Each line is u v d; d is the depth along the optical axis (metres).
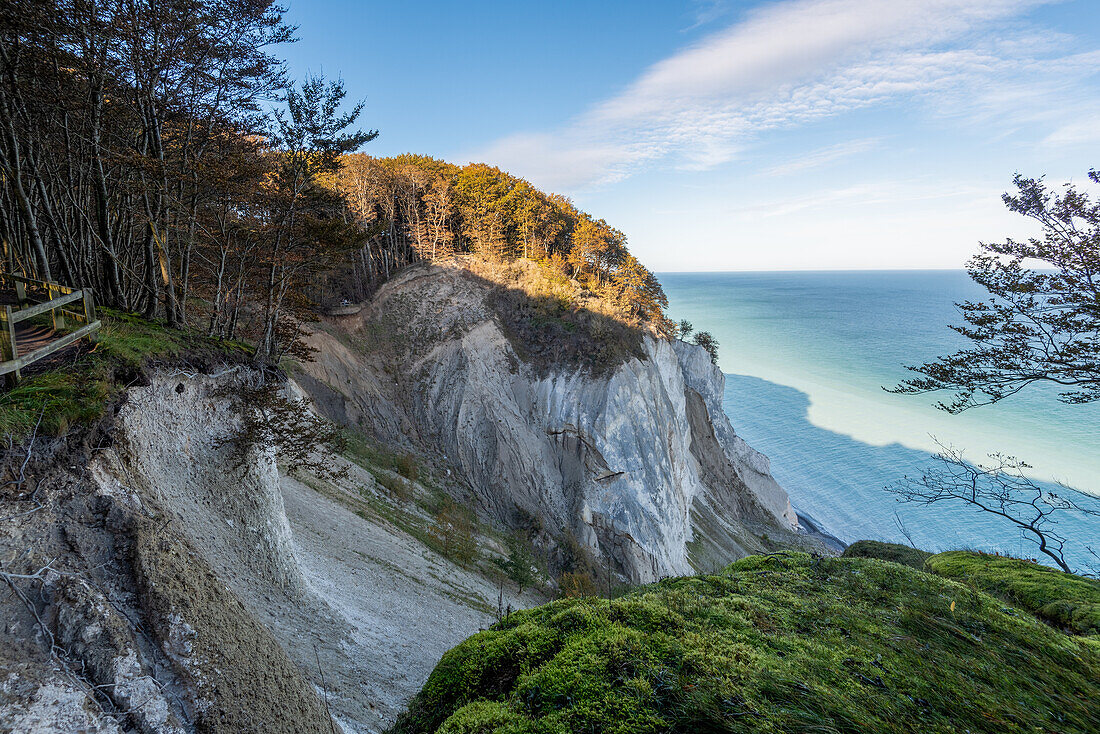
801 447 79.00
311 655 10.48
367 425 39.59
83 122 13.19
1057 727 3.24
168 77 12.80
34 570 4.66
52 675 4.08
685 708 3.32
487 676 4.41
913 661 4.05
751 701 3.32
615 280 65.19
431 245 58.31
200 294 18.95
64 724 3.87
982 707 3.39
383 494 29.84
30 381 6.91
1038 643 4.51
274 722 5.75
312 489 23.72
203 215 14.80
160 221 14.25
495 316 51.16
